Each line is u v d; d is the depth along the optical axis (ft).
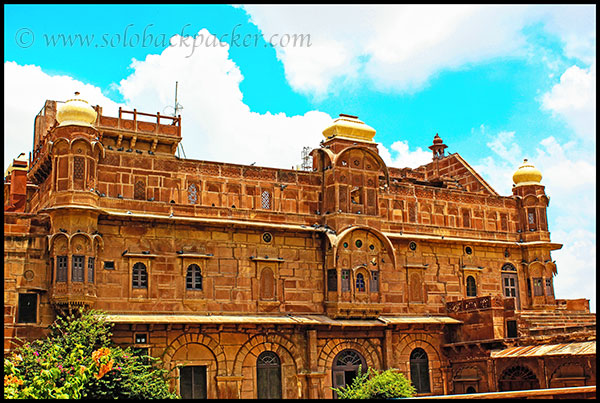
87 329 88.12
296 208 114.83
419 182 145.69
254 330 105.60
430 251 125.08
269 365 106.22
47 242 96.12
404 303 119.75
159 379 89.92
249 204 111.14
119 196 100.78
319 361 109.50
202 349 101.60
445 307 124.06
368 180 118.73
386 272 118.62
